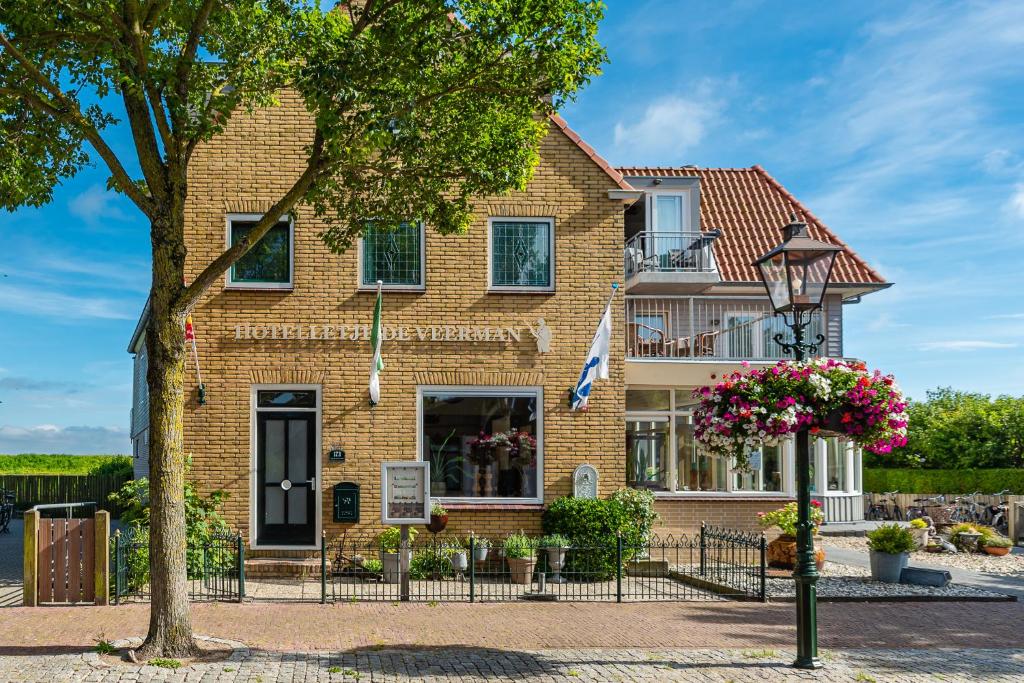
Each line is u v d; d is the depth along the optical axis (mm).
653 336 22062
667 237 22297
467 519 16031
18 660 9062
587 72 10594
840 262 23422
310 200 10656
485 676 8953
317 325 16031
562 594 13797
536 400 16422
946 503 27594
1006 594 14633
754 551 17250
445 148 11297
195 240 15875
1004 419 32469
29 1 9953
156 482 9445
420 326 16250
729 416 10180
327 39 10031
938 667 9688
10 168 11023
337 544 15711
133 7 9758
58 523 12484
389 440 16031
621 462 16422
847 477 23984
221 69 10828
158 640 9305
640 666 9414
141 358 27422
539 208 16609
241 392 15805
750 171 26516
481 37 10492
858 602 13891
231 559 13852
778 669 9383
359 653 9766
